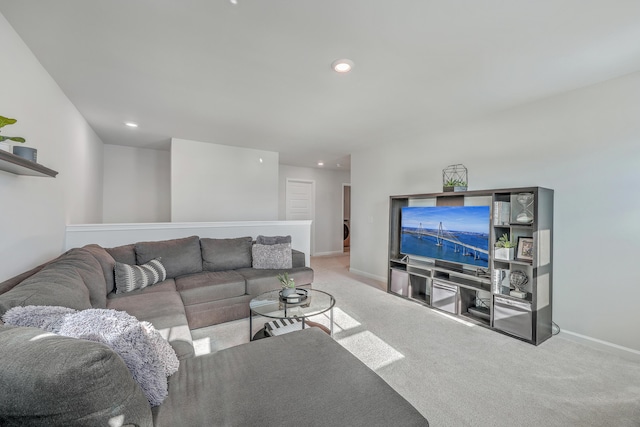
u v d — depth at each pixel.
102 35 1.75
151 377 0.97
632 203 2.18
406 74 2.21
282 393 1.09
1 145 1.37
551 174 2.60
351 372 1.24
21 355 0.64
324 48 1.87
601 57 1.95
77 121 3.05
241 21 1.61
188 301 2.54
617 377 1.89
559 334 2.53
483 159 3.14
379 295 3.72
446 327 2.68
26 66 1.87
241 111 3.07
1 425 0.61
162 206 5.16
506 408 1.60
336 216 7.51
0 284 1.39
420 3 1.45
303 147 4.81
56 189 2.46
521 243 2.62
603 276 2.31
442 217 3.20
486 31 1.68
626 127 2.20
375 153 4.67
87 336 0.90
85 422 0.64
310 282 3.31
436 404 1.63
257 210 4.98
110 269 2.38
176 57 2.00
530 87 2.43
